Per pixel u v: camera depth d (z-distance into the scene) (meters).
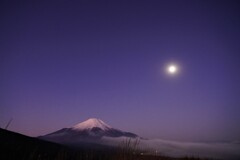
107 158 20.86
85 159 20.42
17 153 19.47
